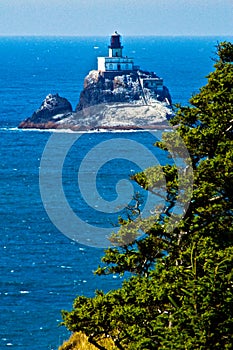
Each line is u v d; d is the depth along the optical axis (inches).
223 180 2910.9
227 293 2218.3
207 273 2345.0
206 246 2736.2
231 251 2438.5
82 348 3344.0
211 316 2182.6
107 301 2723.9
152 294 2534.5
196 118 3265.3
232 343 2190.0
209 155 3105.3
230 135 3164.4
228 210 3061.0
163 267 2657.5
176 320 2273.6
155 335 2410.2
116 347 2942.9
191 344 2178.9
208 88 3309.5
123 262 3088.1
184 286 2391.7
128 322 2568.9
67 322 2768.2
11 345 7165.4
